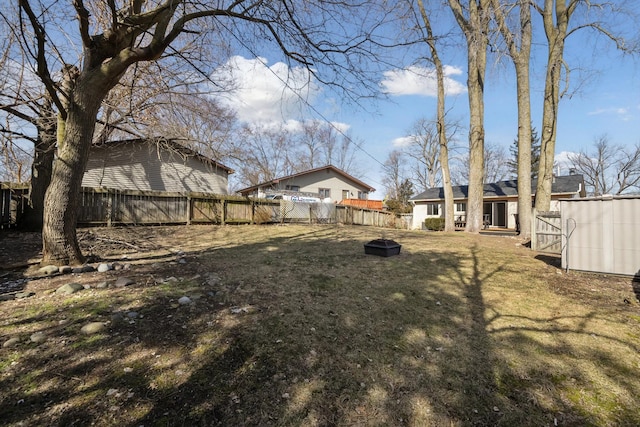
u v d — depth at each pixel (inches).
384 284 177.6
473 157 498.6
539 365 98.6
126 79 358.9
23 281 155.9
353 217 712.4
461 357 103.0
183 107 400.5
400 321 129.5
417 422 74.6
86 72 182.1
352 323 125.2
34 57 177.5
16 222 333.7
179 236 346.9
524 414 77.7
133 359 90.0
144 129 396.5
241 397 78.9
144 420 68.4
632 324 127.3
